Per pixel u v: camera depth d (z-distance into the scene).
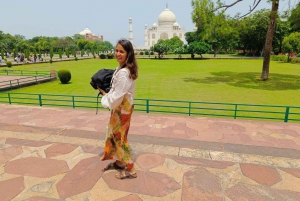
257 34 41.72
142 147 3.14
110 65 29.81
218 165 2.65
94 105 9.02
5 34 59.22
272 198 2.08
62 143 3.23
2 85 12.51
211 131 4.33
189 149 3.08
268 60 15.09
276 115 7.54
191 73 19.92
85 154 2.90
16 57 35.22
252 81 14.95
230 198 2.07
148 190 2.19
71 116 5.30
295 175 2.45
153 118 5.18
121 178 2.36
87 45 73.00
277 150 3.08
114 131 2.25
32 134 3.59
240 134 4.17
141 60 39.94
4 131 3.72
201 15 13.86
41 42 63.91
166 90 12.11
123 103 2.12
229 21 13.76
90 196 2.10
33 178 2.37
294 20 12.95
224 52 62.81
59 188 2.21
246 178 2.39
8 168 2.56
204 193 2.14
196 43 42.06
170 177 2.40
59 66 27.94
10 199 2.05
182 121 4.96
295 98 10.09
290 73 19.00
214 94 11.00
